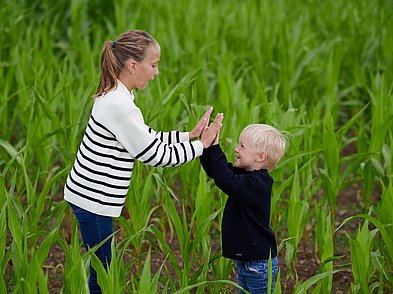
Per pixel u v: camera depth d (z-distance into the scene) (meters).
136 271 5.68
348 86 9.73
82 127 6.58
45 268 5.77
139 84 4.30
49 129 6.78
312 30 11.04
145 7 11.55
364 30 10.56
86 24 10.87
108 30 11.10
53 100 7.25
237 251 4.31
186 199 6.89
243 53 9.77
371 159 6.11
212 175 4.27
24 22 10.78
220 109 7.14
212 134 4.23
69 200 4.41
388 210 5.09
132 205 5.42
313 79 9.30
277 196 5.68
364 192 6.46
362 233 4.68
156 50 4.24
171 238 6.26
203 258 5.49
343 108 9.89
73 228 5.20
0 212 4.64
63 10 11.35
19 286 4.02
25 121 7.18
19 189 6.43
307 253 6.21
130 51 4.16
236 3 12.03
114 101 4.15
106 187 4.28
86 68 8.30
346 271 5.84
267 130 4.29
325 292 4.71
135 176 5.45
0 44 9.69
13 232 4.30
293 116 6.64
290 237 5.05
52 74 8.02
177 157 4.18
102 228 4.38
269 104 6.86
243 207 4.26
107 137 4.22
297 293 4.29
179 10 11.48
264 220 4.31
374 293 5.47
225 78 8.11
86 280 3.74
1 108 7.29
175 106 6.84
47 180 6.58
